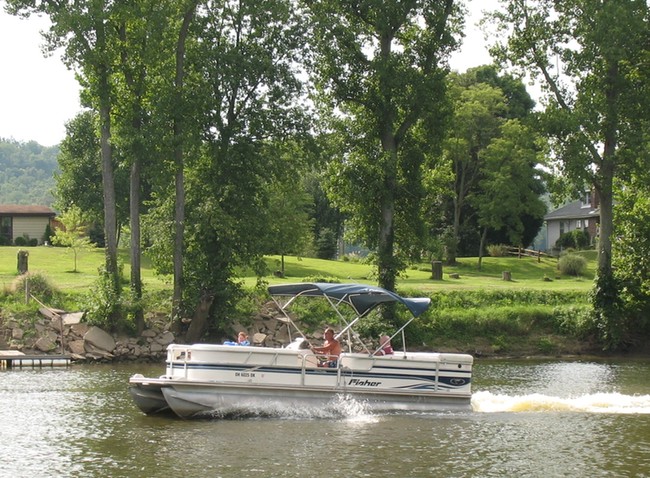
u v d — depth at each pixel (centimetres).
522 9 4988
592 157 4925
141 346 4059
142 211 7488
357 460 1875
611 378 3525
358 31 4531
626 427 2297
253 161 4362
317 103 4753
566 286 6084
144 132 3906
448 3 4681
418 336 4625
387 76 4462
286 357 2438
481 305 5078
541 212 8119
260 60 4203
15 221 9525
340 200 4772
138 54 3903
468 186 8412
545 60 4994
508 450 1991
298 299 4734
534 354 4691
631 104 4881
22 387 3000
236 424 2303
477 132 8369
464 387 2555
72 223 6375
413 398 2520
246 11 4184
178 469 1781
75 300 4453
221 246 4316
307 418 2411
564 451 1983
